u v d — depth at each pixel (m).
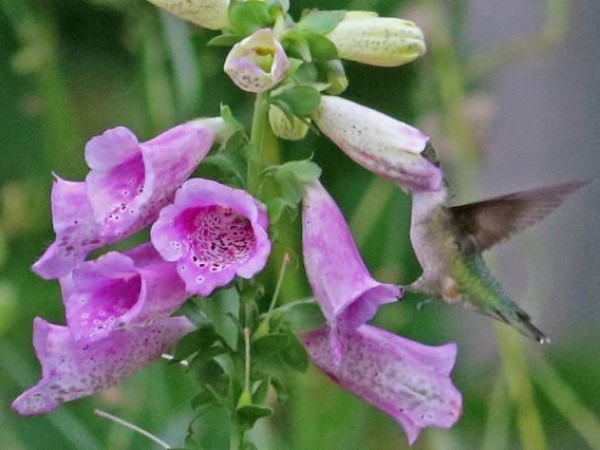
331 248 0.64
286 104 0.63
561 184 0.71
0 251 0.99
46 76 1.01
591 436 1.00
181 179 0.63
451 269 0.70
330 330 0.63
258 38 0.61
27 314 1.06
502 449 0.99
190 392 0.89
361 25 0.65
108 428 0.95
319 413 0.89
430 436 0.99
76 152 1.02
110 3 0.97
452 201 0.71
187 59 0.96
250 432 0.81
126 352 0.65
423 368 0.66
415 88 1.08
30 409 0.64
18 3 1.01
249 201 0.61
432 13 0.98
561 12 1.05
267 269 0.86
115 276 0.62
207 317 0.64
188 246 0.61
